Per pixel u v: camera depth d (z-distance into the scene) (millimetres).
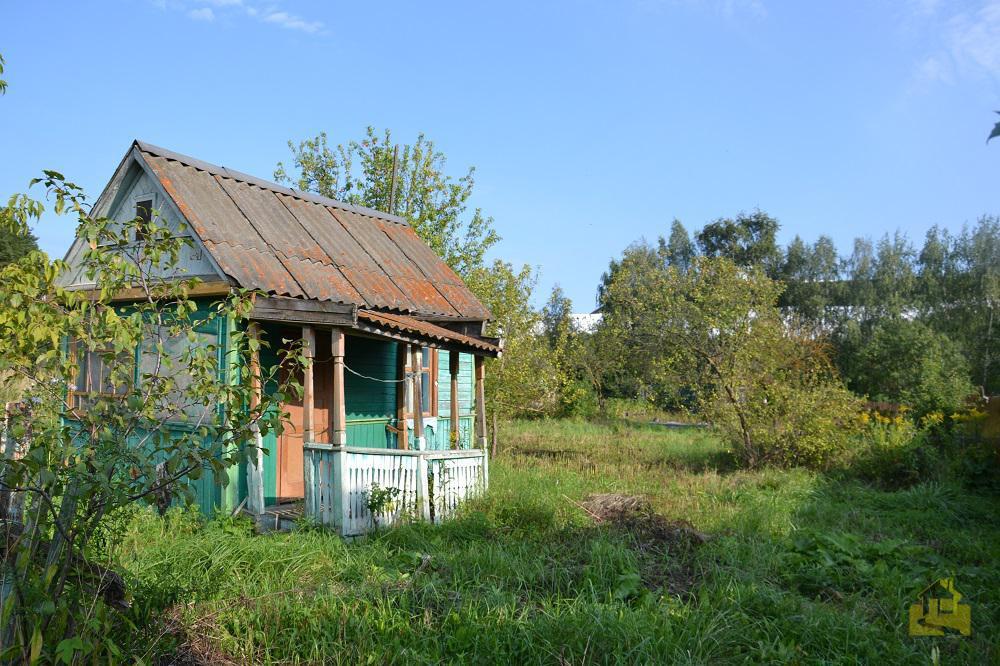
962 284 38938
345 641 4828
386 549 7262
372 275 11289
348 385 10820
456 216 21453
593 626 4836
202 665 4520
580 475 12656
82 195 4473
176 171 10203
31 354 4141
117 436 3883
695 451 17203
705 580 6293
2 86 5004
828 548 7312
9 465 3619
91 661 3879
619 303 17219
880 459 13078
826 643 5055
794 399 14375
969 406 14219
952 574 6699
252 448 4258
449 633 4934
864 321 38875
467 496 9555
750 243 43594
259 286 8867
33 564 3789
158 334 4707
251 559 6414
